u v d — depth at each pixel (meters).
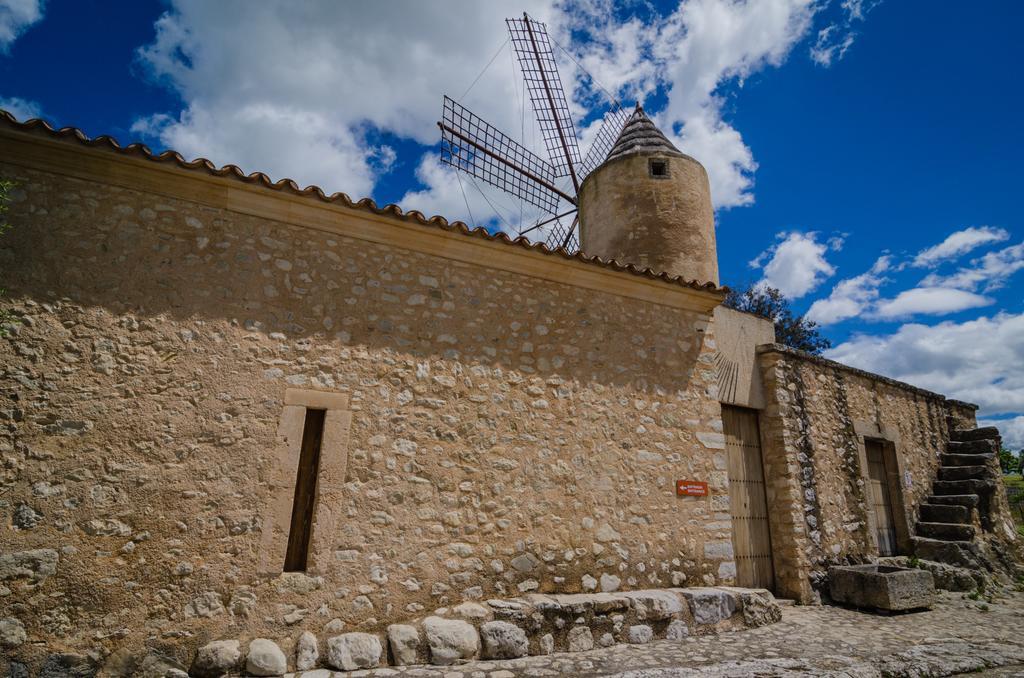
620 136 10.30
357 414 4.79
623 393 6.23
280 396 4.56
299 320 4.79
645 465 6.14
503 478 5.29
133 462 4.02
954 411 12.01
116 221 4.37
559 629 4.80
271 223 4.88
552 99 14.19
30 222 4.12
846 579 7.06
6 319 3.91
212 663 3.84
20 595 3.59
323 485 4.51
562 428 5.74
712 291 6.89
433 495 4.92
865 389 9.55
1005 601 7.60
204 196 4.65
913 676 4.35
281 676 3.91
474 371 5.41
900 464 9.75
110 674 3.67
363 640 4.25
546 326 5.94
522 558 5.19
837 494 8.13
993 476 10.31
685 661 4.51
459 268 5.61
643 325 6.60
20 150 4.14
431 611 4.65
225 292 4.58
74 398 3.96
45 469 3.80
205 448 4.24
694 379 6.80
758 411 7.91
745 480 7.49
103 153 4.25
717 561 6.32
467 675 4.07
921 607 6.80
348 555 4.47
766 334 8.27
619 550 5.73
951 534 9.25
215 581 4.06
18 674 3.48
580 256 5.98
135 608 3.83
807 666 4.29
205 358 4.39
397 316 5.18
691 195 8.89
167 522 4.02
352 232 5.15
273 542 4.28
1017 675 4.48
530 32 14.26
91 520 3.84
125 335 4.20
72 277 4.16
